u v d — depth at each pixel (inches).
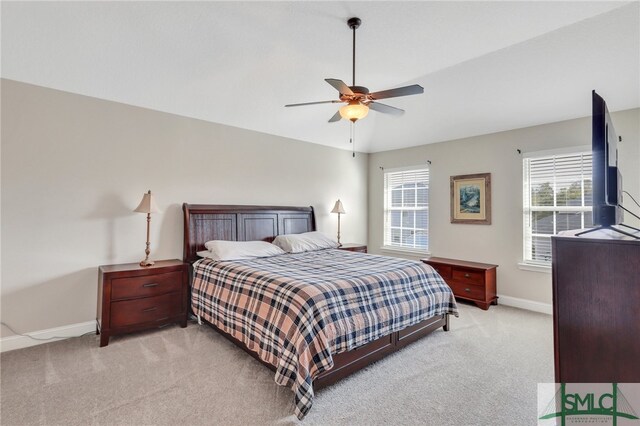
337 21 96.5
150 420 73.1
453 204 189.2
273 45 110.6
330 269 116.3
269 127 175.8
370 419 74.2
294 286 89.8
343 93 92.7
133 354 106.8
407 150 214.7
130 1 89.4
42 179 115.6
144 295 122.0
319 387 81.7
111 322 114.3
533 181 160.4
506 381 90.5
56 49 104.0
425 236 206.4
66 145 120.5
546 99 139.0
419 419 74.2
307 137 195.8
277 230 180.5
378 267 120.1
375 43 107.9
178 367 98.2
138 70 119.4
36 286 114.3
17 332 110.7
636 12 93.7
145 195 131.6
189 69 123.0
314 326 80.2
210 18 96.4
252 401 81.0
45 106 116.5
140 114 138.4
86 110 125.1
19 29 95.3
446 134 186.2
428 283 121.4
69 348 110.7
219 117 157.6
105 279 113.5
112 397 81.9
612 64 113.6
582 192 145.3
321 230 208.5
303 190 198.8
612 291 46.1
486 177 175.2
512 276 165.2
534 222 160.1
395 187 224.2
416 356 106.3
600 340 47.1
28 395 82.3
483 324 136.6
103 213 128.5
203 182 156.3
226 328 108.7
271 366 89.1
